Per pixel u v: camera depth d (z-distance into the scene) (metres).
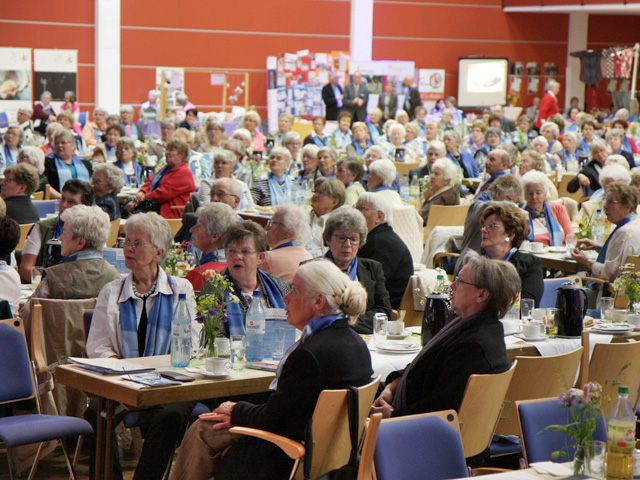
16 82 16.27
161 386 3.21
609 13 22.19
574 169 12.91
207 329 3.61
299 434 2.93
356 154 12.88
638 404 4.01
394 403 3.40
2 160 10.82
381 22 20.05
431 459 2.63
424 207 8.13
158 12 17.75
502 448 3.49
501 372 3.25
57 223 5.79
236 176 9.50
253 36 18.62
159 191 8.55
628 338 4.35
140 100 17.80
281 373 3.02
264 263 4.77
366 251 5.27
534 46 21.83
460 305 3.35
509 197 6.90
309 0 19.02
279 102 18.00
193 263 5.39
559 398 2.58
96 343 3.90
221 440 3.14
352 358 3.02
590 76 21.59
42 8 16.73
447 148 11.52
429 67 20.67
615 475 2.48
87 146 14.23
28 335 4.16
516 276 3.34
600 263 6.01
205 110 18.16
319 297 3.06
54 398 4.30
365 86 17.14
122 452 4.53
